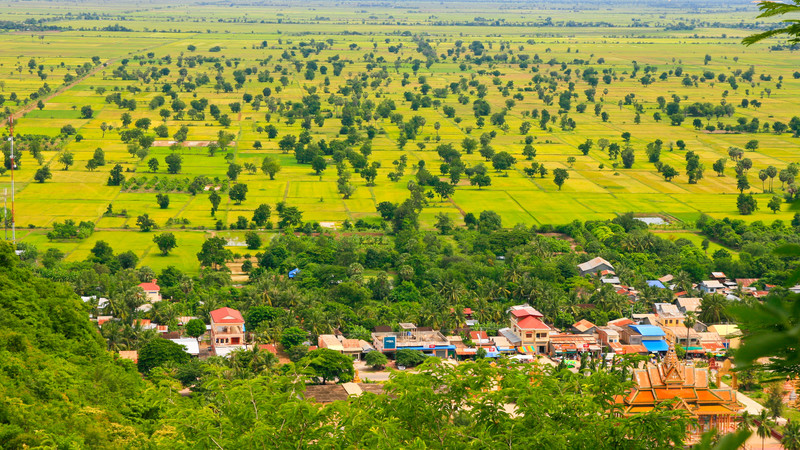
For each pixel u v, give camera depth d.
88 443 123.56
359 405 83.38
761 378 21.20
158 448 89.00
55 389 139.62
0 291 179.50
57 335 176.50
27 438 113.75
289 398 82.12
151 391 125.88
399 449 72.00
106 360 177.12
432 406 82.75
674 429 78.94
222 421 80.50
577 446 77.75
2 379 134.88
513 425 78.94
